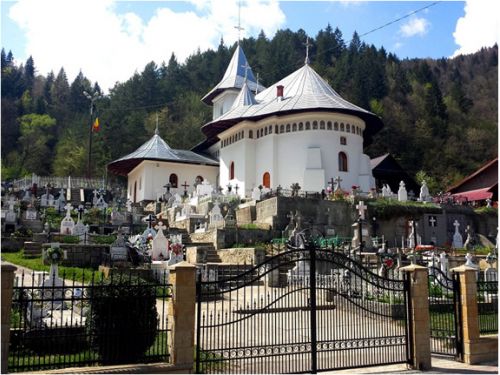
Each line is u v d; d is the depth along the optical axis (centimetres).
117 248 2131
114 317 939
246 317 1029
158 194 5459
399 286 1509
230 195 3884
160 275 1902
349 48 11925
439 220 3772
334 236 3262
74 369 858
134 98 10781
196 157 5838
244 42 11731
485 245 3844
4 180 7625
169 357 946
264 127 4612
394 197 4078
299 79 5119
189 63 12231
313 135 4353
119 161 5672
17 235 2648
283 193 3634
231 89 6475
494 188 5625
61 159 9131
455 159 9088
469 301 1223
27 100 11538
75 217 3438
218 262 2580
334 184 4091
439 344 1334
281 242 2731
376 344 1254
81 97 12394
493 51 12838
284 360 1121
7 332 799
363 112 4394
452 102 10775
